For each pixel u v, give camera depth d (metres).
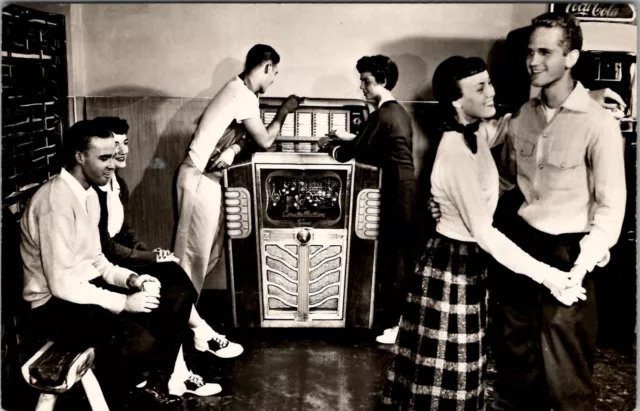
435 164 2.27
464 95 2.24
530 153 2.66
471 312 2.26
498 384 2.76
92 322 2.38
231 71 3.02
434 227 2.36
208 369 2.84
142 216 3.09
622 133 2.88
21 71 2.72
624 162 2.70
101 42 3.00
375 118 2.93
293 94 3.02
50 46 2.88
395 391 2.44
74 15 2.97
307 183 2.98
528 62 2.57
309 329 3.10
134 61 3.02
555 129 2.59
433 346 2.28
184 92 3.04
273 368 2.84
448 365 2.26
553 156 2.60
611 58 2.86
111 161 2.48
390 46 3.00
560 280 2.38
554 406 2.61
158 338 2.51
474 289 2.26
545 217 2.62
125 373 2.49
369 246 3.02
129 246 3.05
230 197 2.98
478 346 2.28
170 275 2.79
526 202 2.69
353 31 2.98
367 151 2.96
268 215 3.00
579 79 2.86
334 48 2.99
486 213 2.27
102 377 2.49
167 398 2.55
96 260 2.56
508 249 2.29
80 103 3.04
